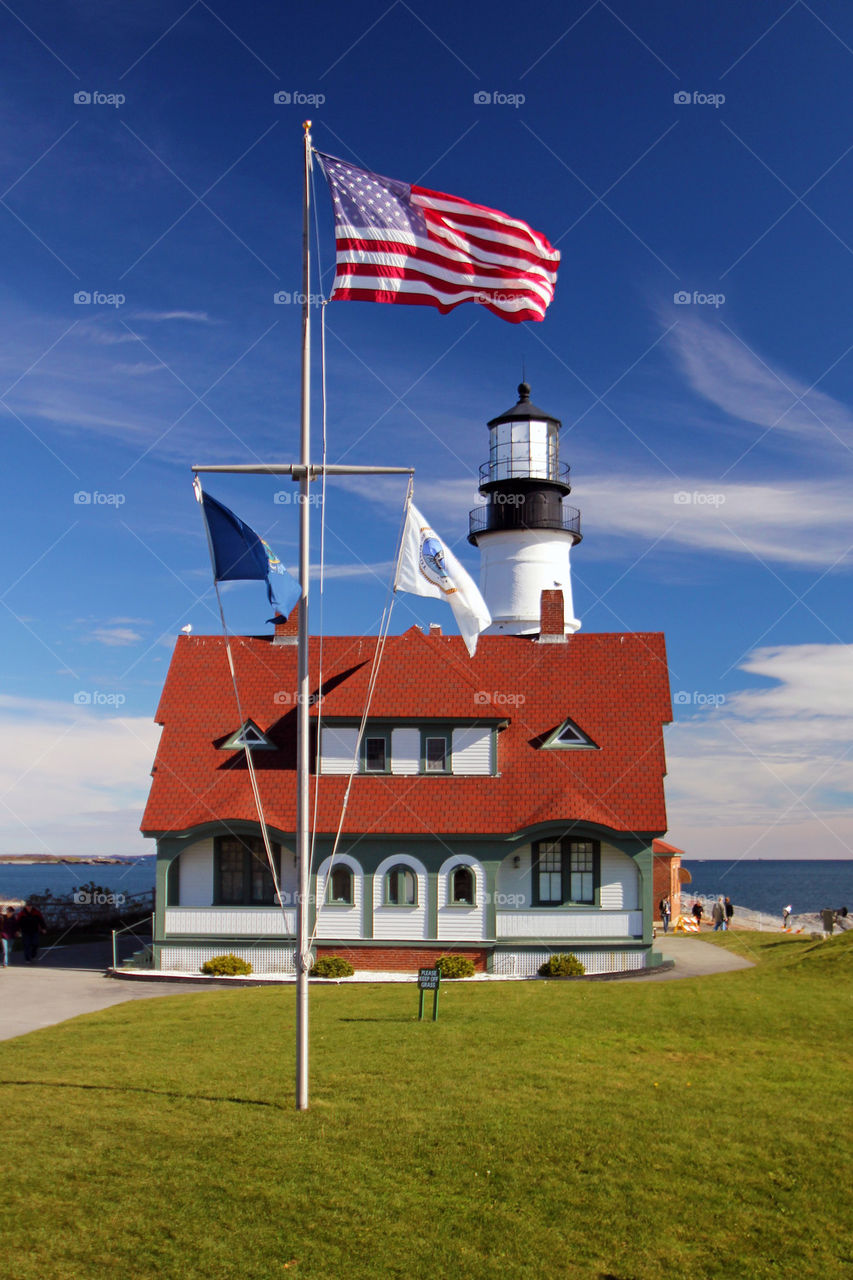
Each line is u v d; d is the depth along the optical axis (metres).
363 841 38.69
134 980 36.53
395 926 38.44
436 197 20.84
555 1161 15.16
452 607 21.12
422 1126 16.42
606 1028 23.34
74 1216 13.28
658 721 41.47
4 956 40.06
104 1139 15.76
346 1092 18.27
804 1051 21.38
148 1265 12.27
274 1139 15.84
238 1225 13.18
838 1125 16.69
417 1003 27.36
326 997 29.33
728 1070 19.88
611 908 38.59
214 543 20.47
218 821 38.12
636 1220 13.52
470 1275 12.26
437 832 38.25
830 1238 13.17
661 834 38.12
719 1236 13.19
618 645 44.09
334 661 43.66
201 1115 16.95
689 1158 15.33
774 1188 14.45
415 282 20.52
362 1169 14.80
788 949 41.16
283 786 39.78
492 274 20.92
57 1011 29.39
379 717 39.62
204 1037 23.28
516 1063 20.23
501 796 39.25
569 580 51.12
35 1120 16.62
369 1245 12.81
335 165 20.53
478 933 38.22
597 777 39.84
